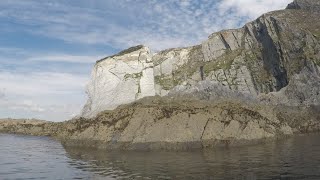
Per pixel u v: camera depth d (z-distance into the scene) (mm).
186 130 62719
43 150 71250
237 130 64000
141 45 119938
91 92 116562
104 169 43594
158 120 64875
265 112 73375
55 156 59312
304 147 56688
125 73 113562
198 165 43625
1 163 51281
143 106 70250
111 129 69500
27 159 55938
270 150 54781
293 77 97812
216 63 139125
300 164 41188
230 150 57094
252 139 63844
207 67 139125
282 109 87938
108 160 51531
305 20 119938
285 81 113188
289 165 40844
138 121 66625
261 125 68188
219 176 36344
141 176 38031
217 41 146000
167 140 61969
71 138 76500
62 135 86062
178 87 91188
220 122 64438
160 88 142625
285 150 53906
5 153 66500
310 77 95688
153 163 46812
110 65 113750
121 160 51000
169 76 148375
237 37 141375
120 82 112000
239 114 67125
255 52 130625
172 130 62875
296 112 88000
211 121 64188
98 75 114000
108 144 67250
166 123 64000
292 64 110562
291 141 65812
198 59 151250
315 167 39000
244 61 131375
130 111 70375
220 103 70062
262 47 129000
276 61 118438
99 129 71562
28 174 41312
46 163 50469
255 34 134000
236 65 131250
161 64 151375
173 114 65250
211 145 61469
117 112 72625
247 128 65062
